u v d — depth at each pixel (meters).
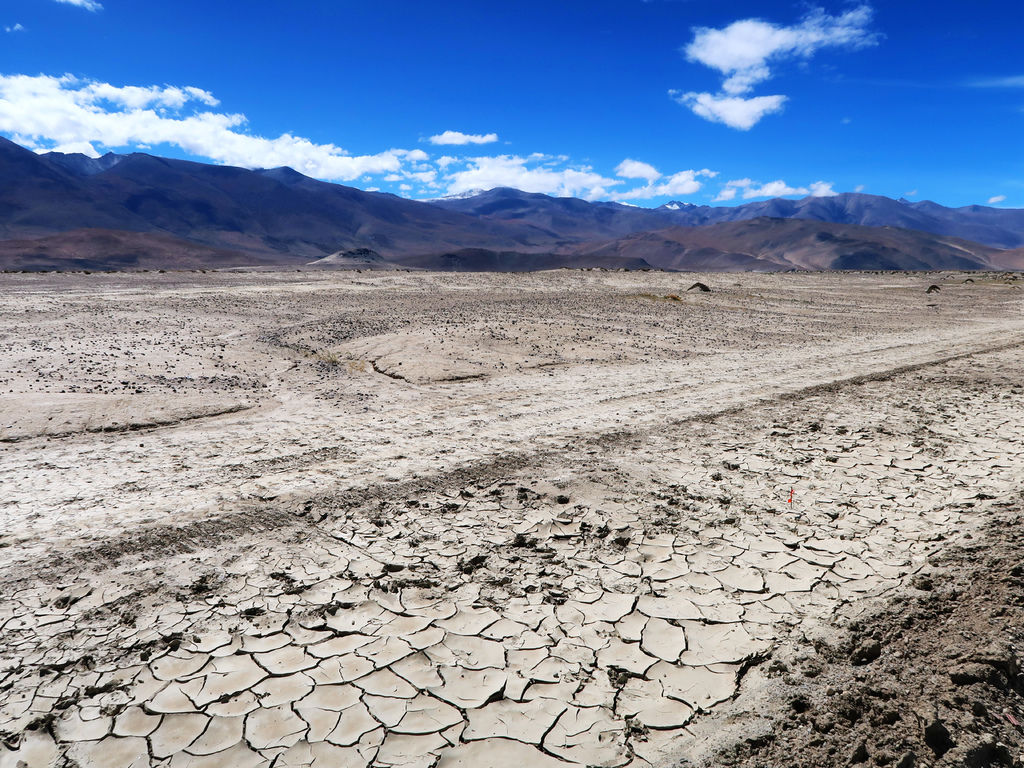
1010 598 4.67
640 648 4.23
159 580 4.94
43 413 9.19
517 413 10.45
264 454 8.01
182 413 9.77
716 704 3.69
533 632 4.41
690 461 8.06
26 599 4.63
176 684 3.80
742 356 17.34
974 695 3.65
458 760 3.27
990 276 71.50
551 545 5.72
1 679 3.80
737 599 4.85
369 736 3.43
